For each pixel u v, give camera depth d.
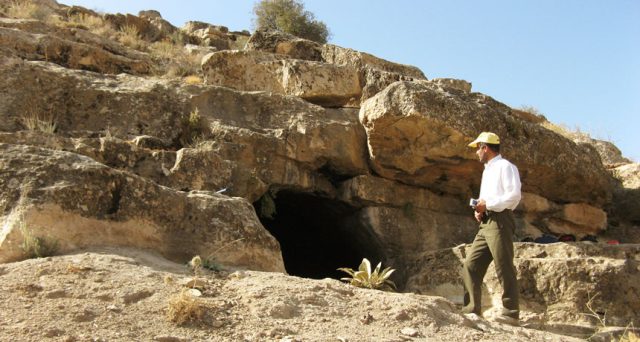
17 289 3.71
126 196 5.00
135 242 4.92
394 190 8.17
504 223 5.36
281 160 7.66
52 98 7.16
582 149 9.00
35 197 4.62
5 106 6.88
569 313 6.11
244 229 5.33
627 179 10.65
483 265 5.54
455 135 7.46
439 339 3.89
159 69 12.05
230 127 7.49
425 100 7.37
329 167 8.05
